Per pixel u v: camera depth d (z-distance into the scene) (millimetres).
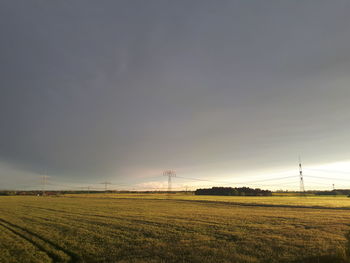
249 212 55688
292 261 18172
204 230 32156
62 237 28375
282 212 55375
